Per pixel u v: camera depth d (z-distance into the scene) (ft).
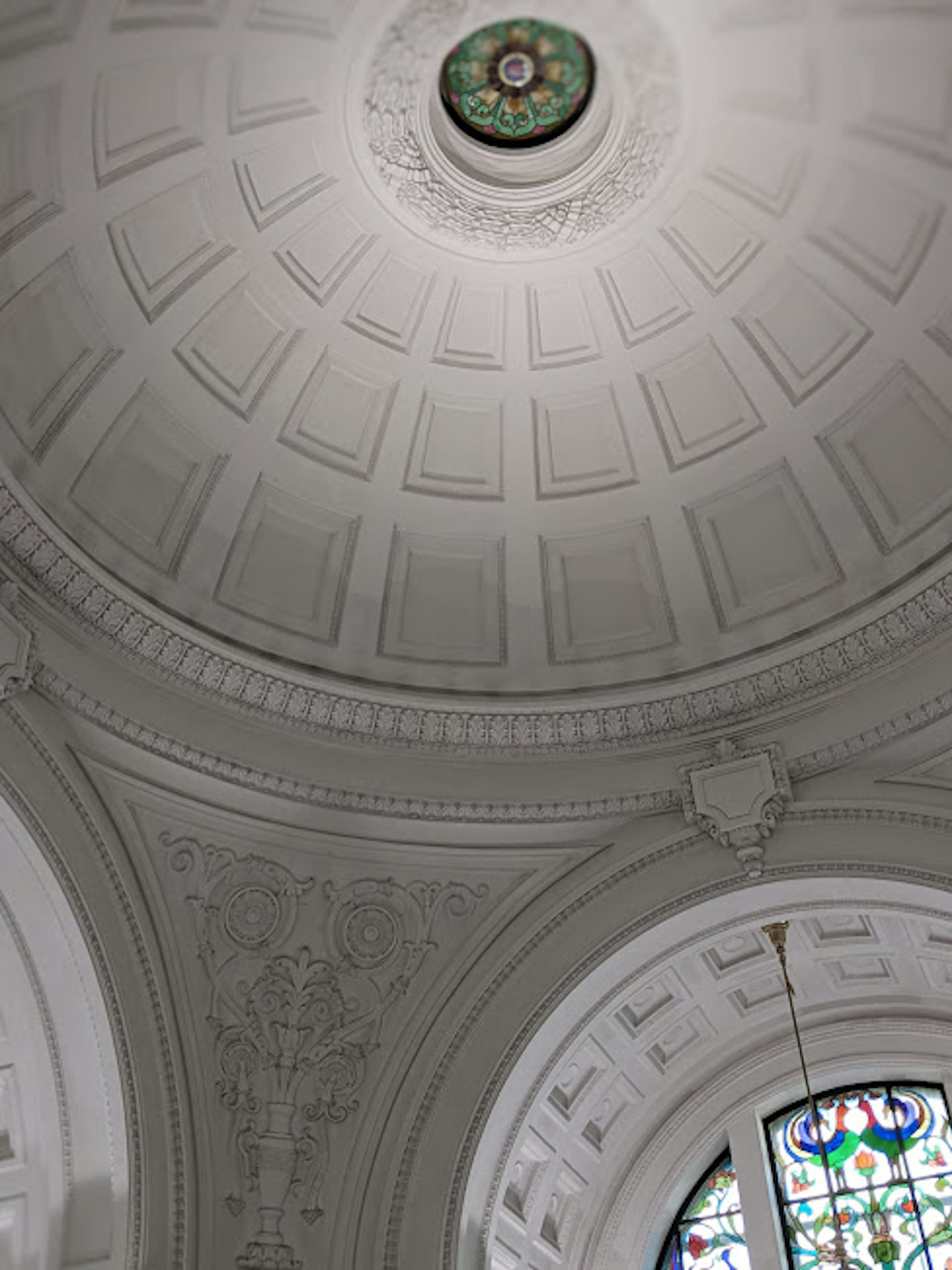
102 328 36.22
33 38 30.48
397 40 34.55
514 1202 41.78
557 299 39.55
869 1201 42.86
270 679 38.14
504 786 38.63
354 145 36.37
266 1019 35.76
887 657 37.27
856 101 34.76
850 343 38.27
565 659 40.78
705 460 40.52
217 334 38.27
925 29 32.76
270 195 36.78
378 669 40.19
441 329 39.83
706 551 40.78
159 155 34.65
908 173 35.40
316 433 40.19
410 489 41.09
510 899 37.88
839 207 36.70
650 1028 42.29
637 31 34.58
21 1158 33.60
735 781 37.40
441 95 36.78
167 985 34.71
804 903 36.86
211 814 36.55
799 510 39.83
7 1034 33.88
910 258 36.63
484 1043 36.32
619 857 38.01
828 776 37.32
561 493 41.29
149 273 36.42
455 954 37.32
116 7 31.17
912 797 36.22
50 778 33.68
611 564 41.37
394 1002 36.83
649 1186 44.16
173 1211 32.73
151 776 35.78
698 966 41.34
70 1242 32.50
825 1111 44.37
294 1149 34.76
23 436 34.99
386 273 38.91
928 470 37.88
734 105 35.68
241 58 33.78
